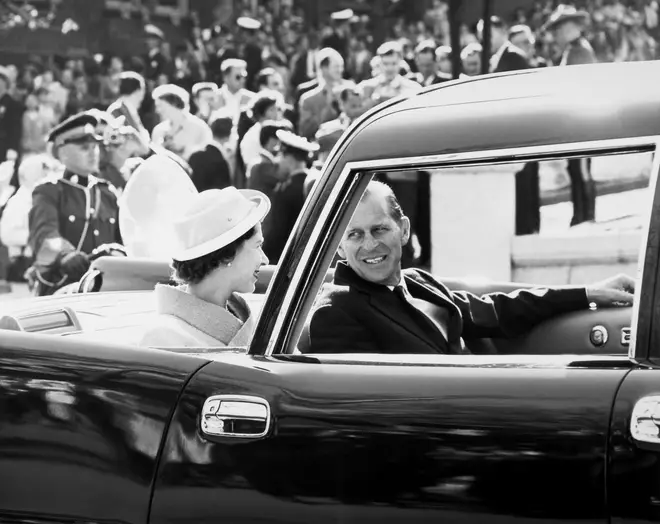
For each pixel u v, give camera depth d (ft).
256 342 13.43
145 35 114.11
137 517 13.12
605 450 10.84
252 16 120.78
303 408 12.38
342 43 106.73
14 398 13.88
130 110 63.52
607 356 11.91
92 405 13.47
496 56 78.18
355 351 14.29
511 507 11.23
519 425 11.27
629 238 14.19
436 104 13.00
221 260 19.52
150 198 36.22
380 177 14.39
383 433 11.89
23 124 107.34
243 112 64.23
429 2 110.52
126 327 21.20
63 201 51.01
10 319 20.58
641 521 10.63
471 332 15.20
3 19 120.57
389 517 11.80
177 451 12.94
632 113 11.79
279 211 50.42
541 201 14.35
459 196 14.49
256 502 12.47
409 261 14.71
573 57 82.12
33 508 13.74
